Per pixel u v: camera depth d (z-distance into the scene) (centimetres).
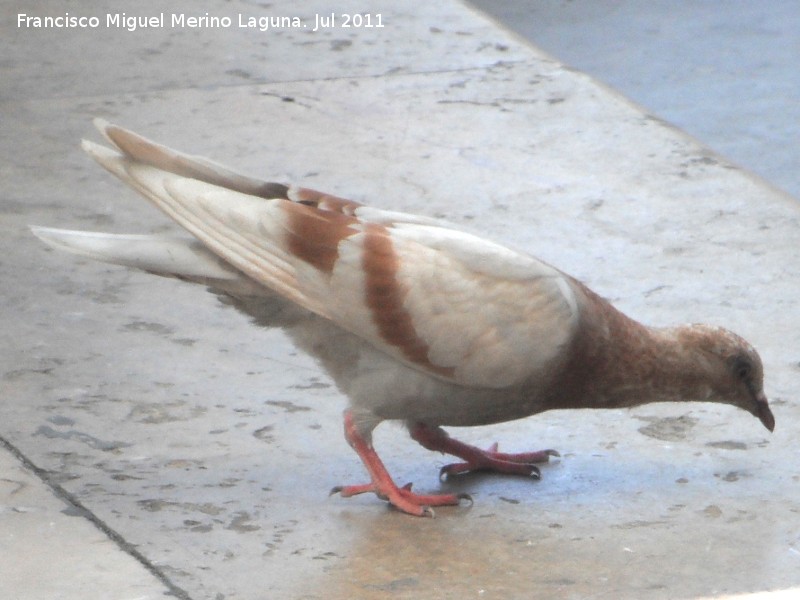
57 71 1823
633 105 1783
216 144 1623
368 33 2000
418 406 972
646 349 976
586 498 995
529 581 882
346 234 948
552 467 1044
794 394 1134
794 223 1463
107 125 980
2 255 1341
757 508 980
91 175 1527
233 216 949
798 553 922
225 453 1039
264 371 1160
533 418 1119
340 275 940
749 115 2158
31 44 1916
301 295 945
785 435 1080
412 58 1914
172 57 1891
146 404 1101
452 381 954
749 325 1245
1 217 1417
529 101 1786
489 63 1906
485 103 1773
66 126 1650
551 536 941
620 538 939
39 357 1164
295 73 1850
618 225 1455
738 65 2341
